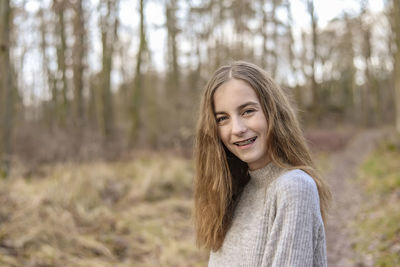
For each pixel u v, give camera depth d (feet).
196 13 53.88
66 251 11.76
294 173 3.06
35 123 39.99
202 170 3.98
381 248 12.01
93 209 16.08
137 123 36.63
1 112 20.47
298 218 2.80
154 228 15.23
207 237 3.81
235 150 3.50
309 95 79.97
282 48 66.08
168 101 46.80
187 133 34.81
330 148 48.26
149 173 21.72
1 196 13.97
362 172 28.99
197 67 53.36
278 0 58.65
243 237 3.35
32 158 22.56
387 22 59.82
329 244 14.01
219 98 3.45
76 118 34.81
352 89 107.34
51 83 48.75
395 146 35.29
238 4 48.34
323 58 91.50
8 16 21.04
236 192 3.77
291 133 3.39
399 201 17.12
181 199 20.08
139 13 37.24
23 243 11.16
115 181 20.43
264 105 3.36
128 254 12.60
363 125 88.99
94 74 43.21
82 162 21.84
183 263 12.17
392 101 96.48
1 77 20.72
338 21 70.79
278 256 2.78
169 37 50.26
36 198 14.30
